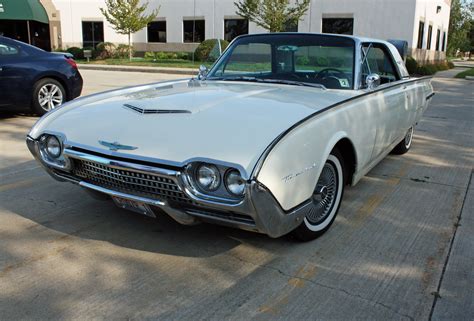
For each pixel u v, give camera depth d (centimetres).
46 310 258
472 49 7094
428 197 457
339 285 290
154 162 275
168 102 337
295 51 434
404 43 1321
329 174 349
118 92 406
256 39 461
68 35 3184
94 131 315
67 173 336
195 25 2945
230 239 349
